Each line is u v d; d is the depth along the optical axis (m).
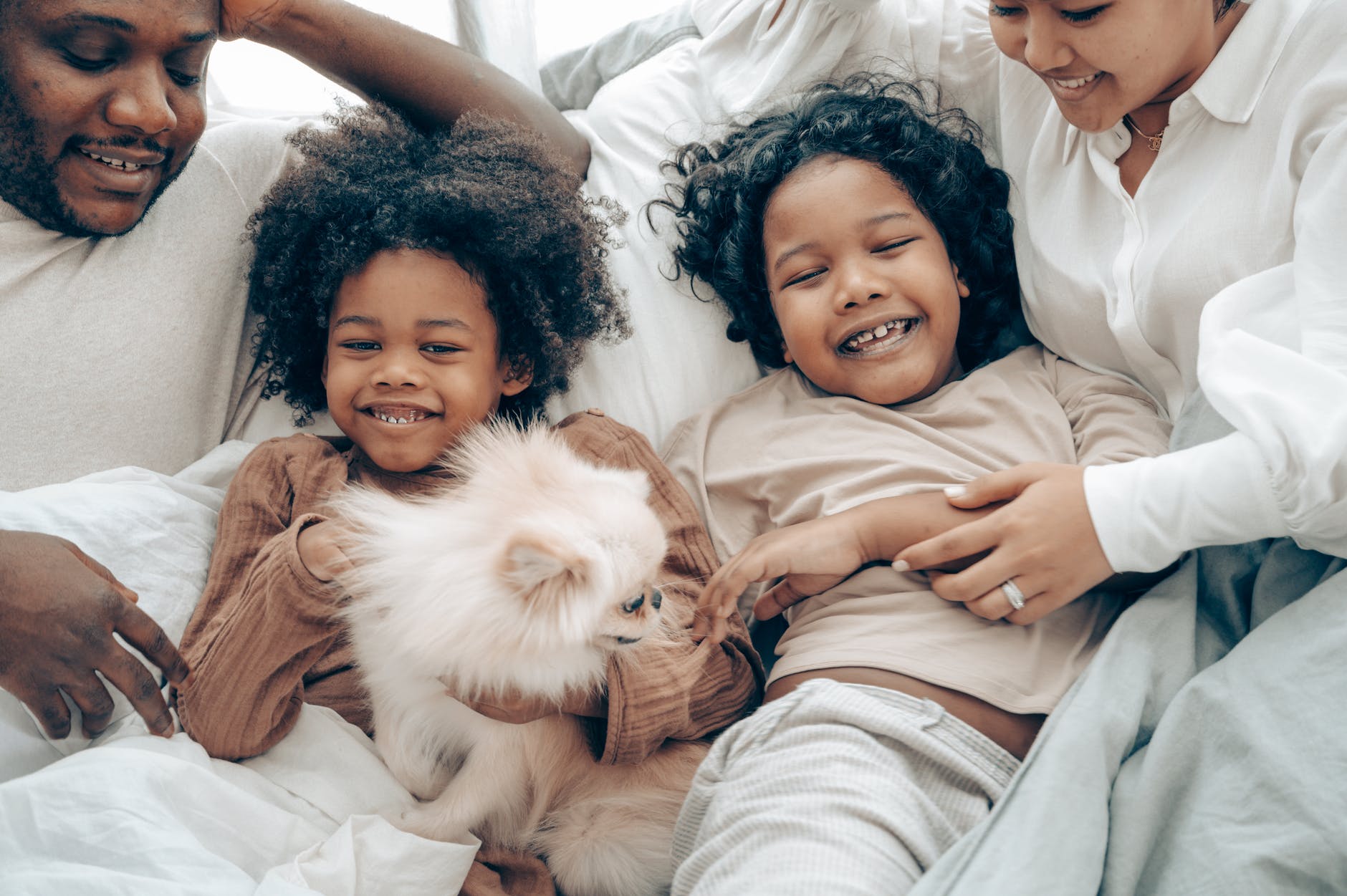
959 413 1.51
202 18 1.26
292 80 2.02
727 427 1.62
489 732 1.23
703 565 1.41
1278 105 1.27
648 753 1.28
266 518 1.34
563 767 1.30
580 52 2.08
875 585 1.34
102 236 1.43
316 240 1.44
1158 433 1.42
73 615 1.05
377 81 1.56
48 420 1.39
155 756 1.08
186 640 1.25
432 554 1.08
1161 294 1.37
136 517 1.28
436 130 1.63
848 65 1.76
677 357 1.68
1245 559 1.23
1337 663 1.01
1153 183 1.40
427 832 1.21
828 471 1.47
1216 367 1.17
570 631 1.03
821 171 1.51
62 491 1.28
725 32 1.81
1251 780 0.98
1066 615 1.30
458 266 1.39
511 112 1.66
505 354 1.53
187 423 1.51
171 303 1.47
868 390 1.52
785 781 1.09
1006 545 1.20
